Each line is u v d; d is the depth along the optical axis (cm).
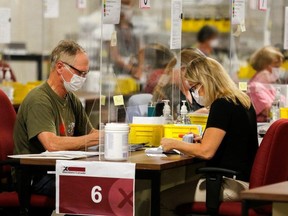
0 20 1470
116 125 856
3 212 962
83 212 856
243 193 659
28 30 1980
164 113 1107
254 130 952
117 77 1002
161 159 882
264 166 880
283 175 905
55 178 898
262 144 885
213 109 929
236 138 929
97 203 848
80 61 998
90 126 1064
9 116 1030
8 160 944
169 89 1142
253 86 1421
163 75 1134
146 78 1092
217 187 903
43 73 1858
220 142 921
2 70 1575
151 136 1009
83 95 1560
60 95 1011
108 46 984
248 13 1523
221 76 943
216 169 902
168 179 1007
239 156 931
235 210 896
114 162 845
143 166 834
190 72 955
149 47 1111
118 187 841
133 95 1052
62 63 997
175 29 1159
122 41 1034
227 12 1628
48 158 878
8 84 1564
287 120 891
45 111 983
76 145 959
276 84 1455
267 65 1505
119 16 1023
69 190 859
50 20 1939
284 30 1508
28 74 1869
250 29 1529
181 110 1112
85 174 851
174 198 952
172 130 1014
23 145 994
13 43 1859
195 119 1101
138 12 1095
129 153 912
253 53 1518
